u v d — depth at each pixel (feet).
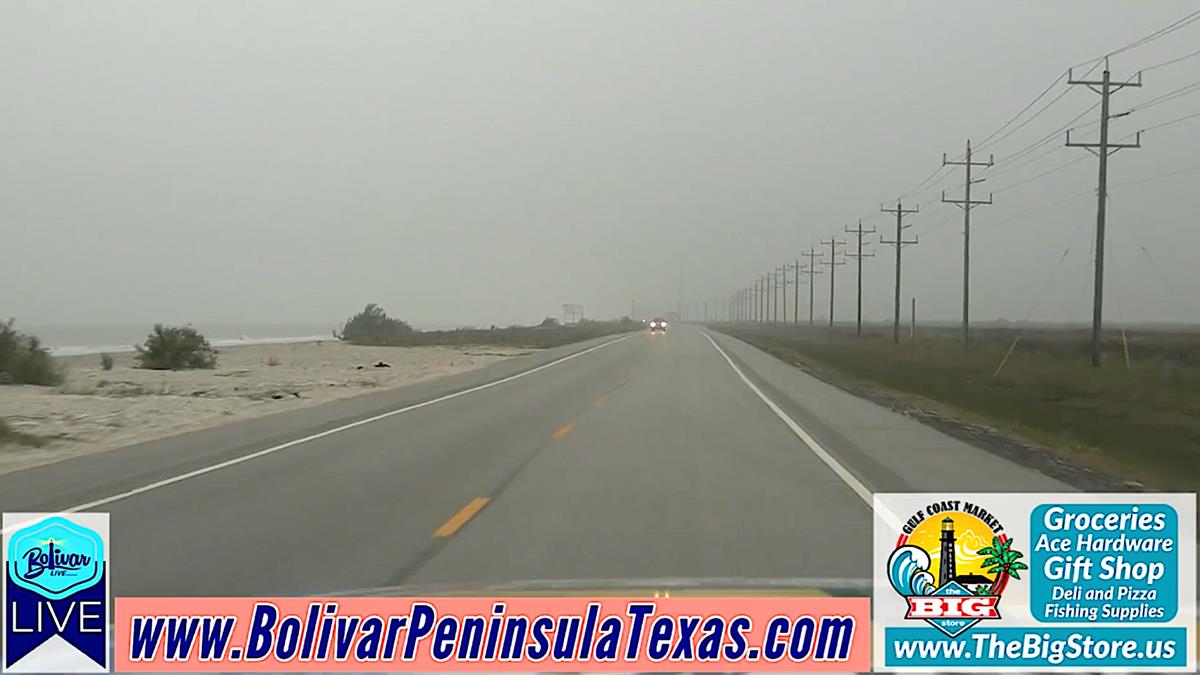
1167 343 244.22
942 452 58.75
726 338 341.21
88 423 78.69
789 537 34.76
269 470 52.03
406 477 49.37
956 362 169.48
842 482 47.09
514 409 87.92
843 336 360.07
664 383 120.78
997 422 84.07
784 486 45.91
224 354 228.63
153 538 35.14
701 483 46.91
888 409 89.30
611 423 75.36
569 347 249.55
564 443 63.05
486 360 198.59
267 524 37.58
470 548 33.24
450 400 98.32
